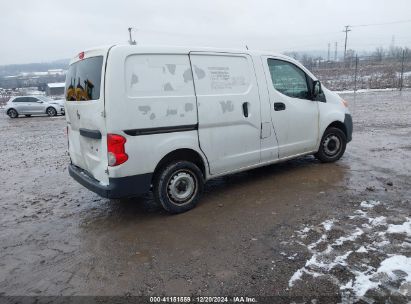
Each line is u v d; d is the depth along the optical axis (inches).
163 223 174.2
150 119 166.4
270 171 248.7
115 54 158.2
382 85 1148.5
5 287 127.9
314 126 241.6
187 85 178.5
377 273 121.6
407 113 533.3
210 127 188.1
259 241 149.3
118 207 200.4
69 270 136.8
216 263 134.8
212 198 203.8
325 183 216.8
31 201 219.9
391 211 170.6
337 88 1162.6
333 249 138.6
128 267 136.1
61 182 259.0
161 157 172.1
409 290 112.6
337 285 116.9
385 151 294.0
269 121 213.6
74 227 177.0
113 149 159.8
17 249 156.5
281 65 222.2
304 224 162.2
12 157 363.9
